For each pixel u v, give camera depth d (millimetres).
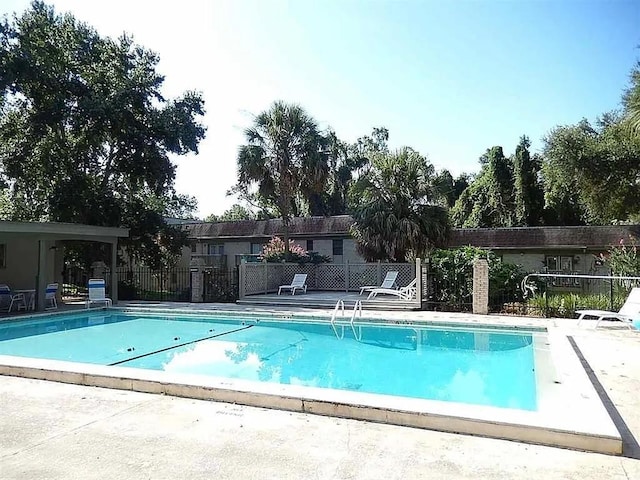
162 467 3432
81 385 5816
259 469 3391
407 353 9391
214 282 18094
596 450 3748
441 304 14148
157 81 21500
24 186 21484
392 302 14500
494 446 3857
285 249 20812
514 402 6070
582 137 20469
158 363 8539
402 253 18234
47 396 5305
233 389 5059
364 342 10539
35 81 18953
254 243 28797
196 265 17875
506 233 24562
